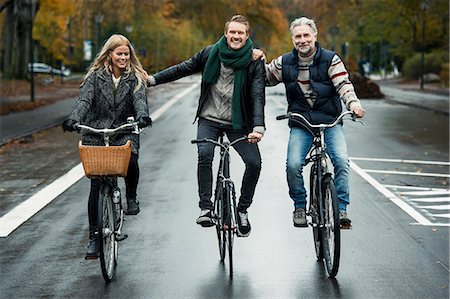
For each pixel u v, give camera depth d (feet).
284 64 31.58
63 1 228.84
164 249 34.32
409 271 30.40
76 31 310.04
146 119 28.96
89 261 32.45
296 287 28.45
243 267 31.27
